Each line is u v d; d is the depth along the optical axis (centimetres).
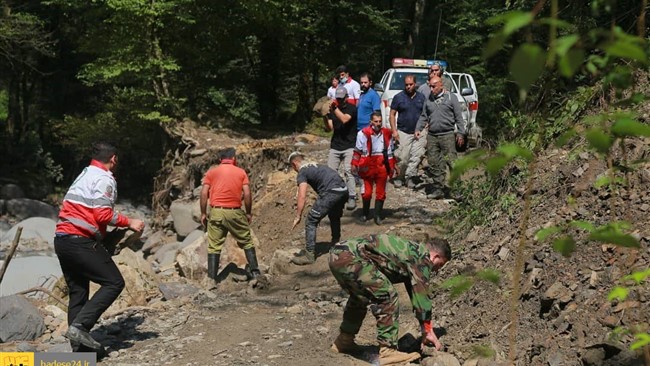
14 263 1239
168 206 1788
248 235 901
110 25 2189
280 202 1276
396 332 555
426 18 3066
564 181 690
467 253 729
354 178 1121
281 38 2583
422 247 549
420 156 1262
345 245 555
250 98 2625
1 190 2633
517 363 509
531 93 737
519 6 709
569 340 495
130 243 689
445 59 2378
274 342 639
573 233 605
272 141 1797
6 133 3228
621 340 440
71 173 3105
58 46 3106
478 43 2133
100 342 660
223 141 1981
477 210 794
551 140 748
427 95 1268
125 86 2477
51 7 2900
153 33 2153
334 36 2717
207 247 972
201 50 2388
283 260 956
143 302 817
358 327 591
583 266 554
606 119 178
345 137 1120
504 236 702
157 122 2225
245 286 887
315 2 2484
